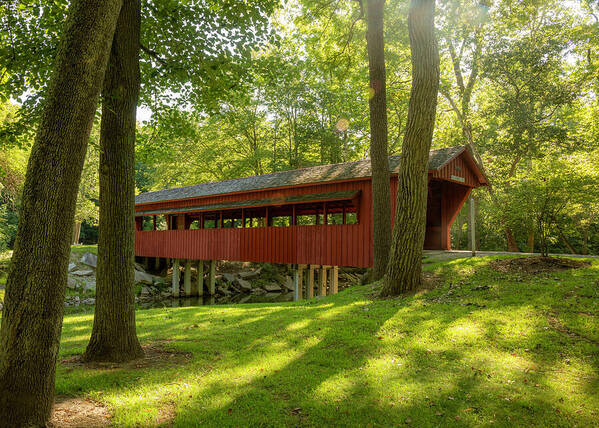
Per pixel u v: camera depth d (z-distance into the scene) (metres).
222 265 27.95
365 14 12.93
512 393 3.67
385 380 4.07
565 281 6.78
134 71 5.52
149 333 6.94
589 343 4.60
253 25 8.64
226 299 20.98
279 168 29.19
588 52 18.47
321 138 28.02
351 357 4.79
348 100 26.14
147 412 3.50
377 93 11.28
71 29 3.27
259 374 4.43
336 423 3.30
